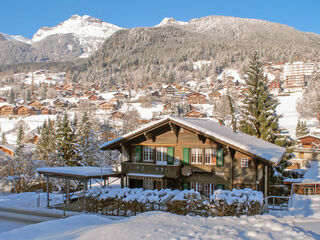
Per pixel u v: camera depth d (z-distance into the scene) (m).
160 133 26.39
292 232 9.41
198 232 10.39
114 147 28.09
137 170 26.16
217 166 24.39
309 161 51.25
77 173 25.20
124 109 152.50
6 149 62.31
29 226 15.08
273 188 29.92
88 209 23.84
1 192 42.03
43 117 152.88
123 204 21.69
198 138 24.67
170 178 25.30
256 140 28.81
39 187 43.25
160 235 10.33
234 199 17.14
